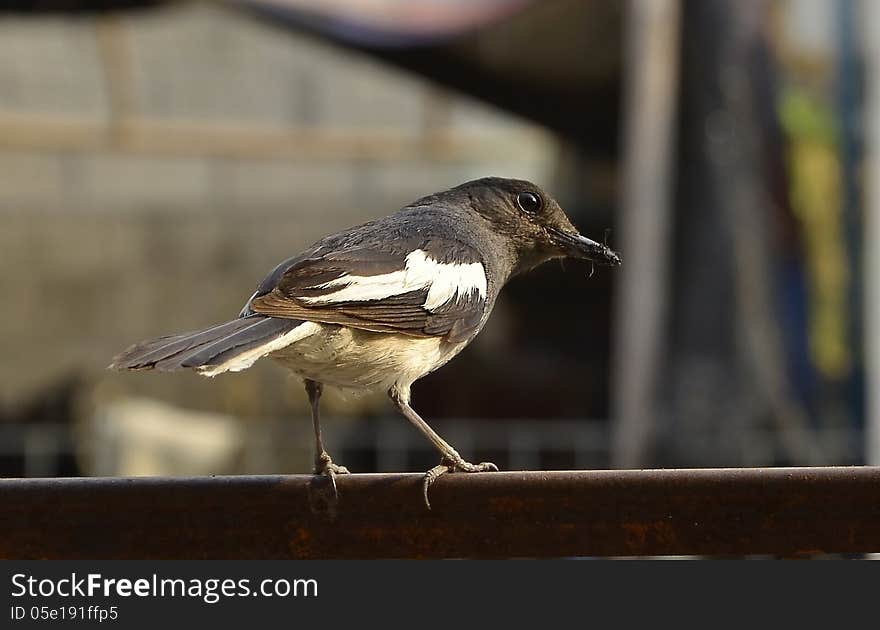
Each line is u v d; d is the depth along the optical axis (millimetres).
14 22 17797
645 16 12422
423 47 15945
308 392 7340
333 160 20250
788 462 11922
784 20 12430
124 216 19719
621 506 5340
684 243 12203
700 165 12234
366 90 20016
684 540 5312
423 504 5457
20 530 5477
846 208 12289
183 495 5496
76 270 19469
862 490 5180
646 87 12352
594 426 18062
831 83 12461
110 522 5488
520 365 19172
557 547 5410
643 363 12117
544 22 15523
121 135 19469
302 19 15570
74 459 18188
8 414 18766
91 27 18469
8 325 19078
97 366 19125
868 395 12070
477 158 20531
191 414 18344
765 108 12297
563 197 20031
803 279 12195
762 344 12070
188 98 19516
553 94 17062
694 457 11953
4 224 19266
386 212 20391
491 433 18328
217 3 15859
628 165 12547
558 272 19375
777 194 12234
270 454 17500
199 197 19938
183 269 19828
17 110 18969
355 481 5480
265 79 19688
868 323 12234
